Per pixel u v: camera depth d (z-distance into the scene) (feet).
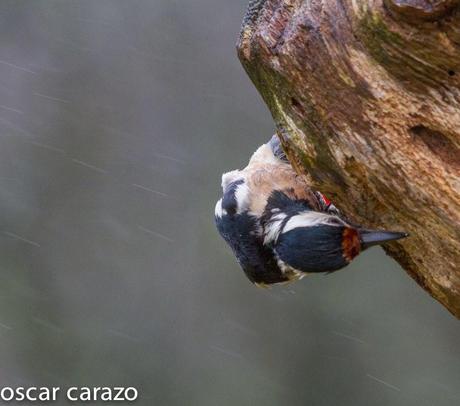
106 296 49.73
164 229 49.14
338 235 24.89
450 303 24.80
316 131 23.35
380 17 21.18
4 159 49.08
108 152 49.03
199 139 48.39
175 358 49.47
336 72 22.33
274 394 48.55
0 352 48.73
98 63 48.60
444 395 47.80
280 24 23.03
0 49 48.60
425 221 23.41
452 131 21.98
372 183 23.38
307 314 49.08
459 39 20.68
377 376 48.49
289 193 27.73
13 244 49.67
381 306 48.73
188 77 48.32
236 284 49.52
